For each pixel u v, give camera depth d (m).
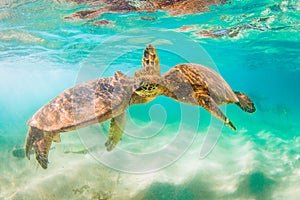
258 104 7.17
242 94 2.07
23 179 2.17
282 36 5.10
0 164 2.43
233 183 2.10
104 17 3.99
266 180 2.12
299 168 2.40
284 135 3.97
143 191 1.98
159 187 2.03
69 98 1.56
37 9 3.59
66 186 2.04
